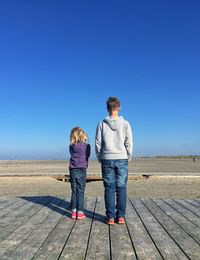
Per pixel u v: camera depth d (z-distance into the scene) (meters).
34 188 8.67
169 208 3.47
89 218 3.02
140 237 2.42
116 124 2.84
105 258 2.02
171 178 10.43
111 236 2.46
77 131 3.12
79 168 3.02
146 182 9.70
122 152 2.81
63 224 2.80
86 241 2.34
